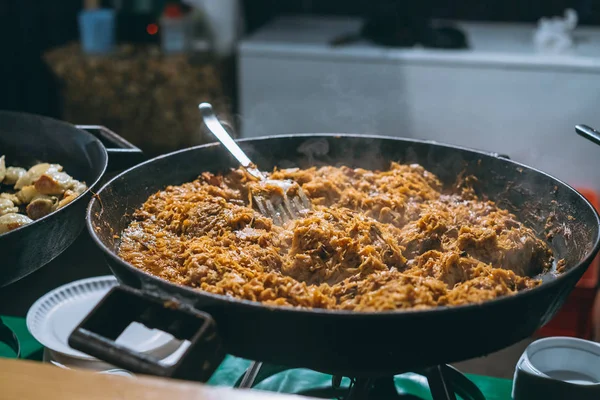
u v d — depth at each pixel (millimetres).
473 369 1095
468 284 812
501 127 2422
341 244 878
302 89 2504
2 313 1160
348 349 706
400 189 1042
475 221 983
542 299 731
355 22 2928
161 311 688
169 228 956
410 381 991
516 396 907
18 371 584
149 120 2396
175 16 2434
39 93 2896
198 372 662
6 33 2705
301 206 1000
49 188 1051
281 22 2914
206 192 1020
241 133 2586
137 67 2312
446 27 2529
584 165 2412
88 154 1093
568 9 2771
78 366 936
